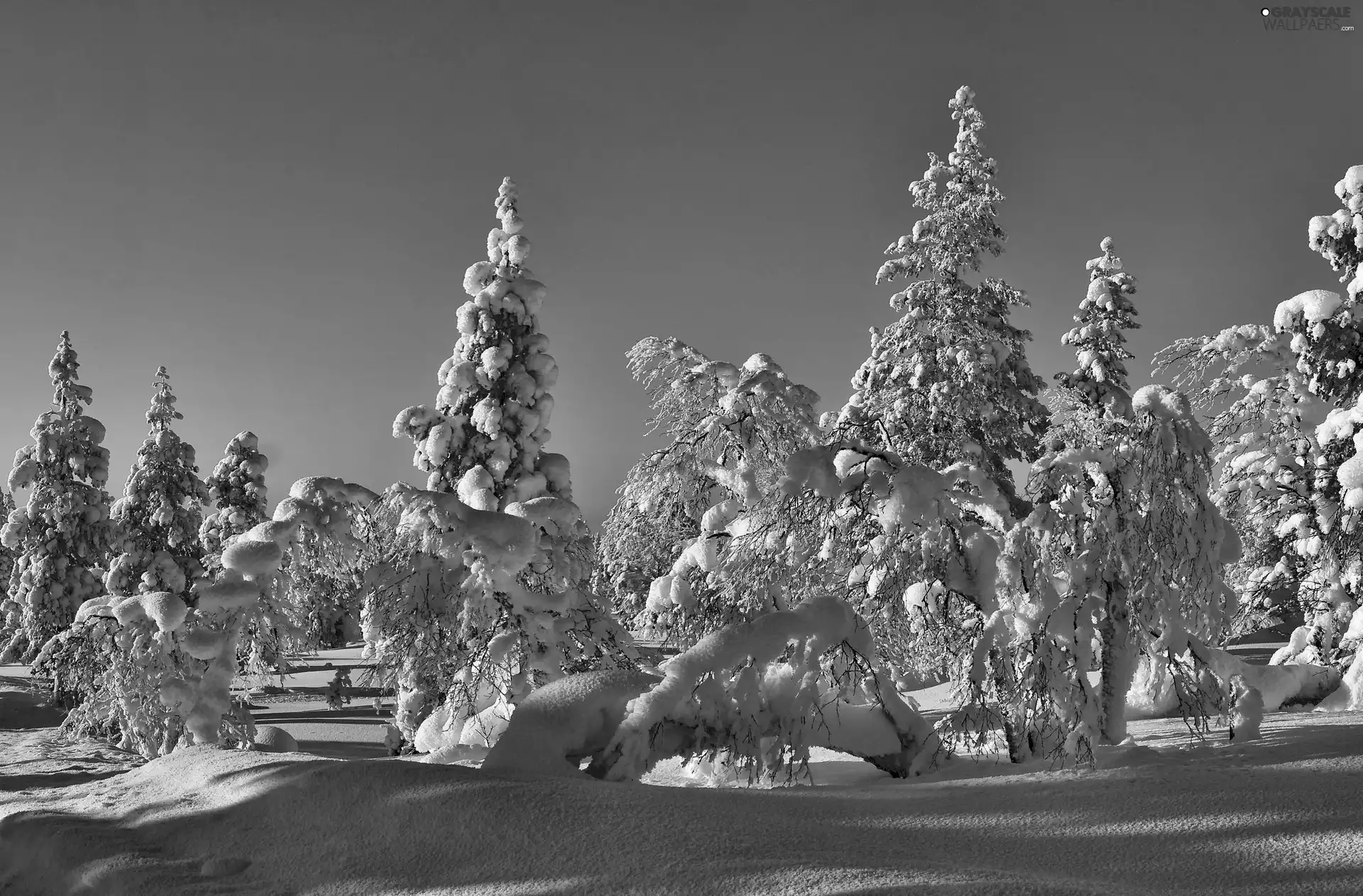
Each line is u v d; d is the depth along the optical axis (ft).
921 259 79.05
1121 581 27.78
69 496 119.65
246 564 35.35
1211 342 61.16
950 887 13.98
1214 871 15.30
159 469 106.93
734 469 40.86
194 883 17.74
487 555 37.37
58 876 19.36
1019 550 27.99
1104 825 17.75
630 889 15.19
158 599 36.22
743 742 25.08
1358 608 58.34
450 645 39.47
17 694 116.06
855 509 29.71
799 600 31.50
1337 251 58.80
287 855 18.53
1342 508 57.00
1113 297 84.84
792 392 40.50
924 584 29.35
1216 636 29.45
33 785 49.14
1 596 165.27
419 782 20.33
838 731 25.89
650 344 42.96
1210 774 20.58
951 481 29.01
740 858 16.01
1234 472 65.77
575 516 41.50
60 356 124.36
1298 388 62.64
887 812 19.02
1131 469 27.91
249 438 127.65
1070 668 26.99
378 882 16.93
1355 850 15.67
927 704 51.24
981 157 80.23
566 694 24.88
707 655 24.84
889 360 77.97
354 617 40.86
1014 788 20.49
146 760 41.73
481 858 17.16
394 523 38.47
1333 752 23.26
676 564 34.94
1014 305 78.89
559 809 18.61
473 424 65.00
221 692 36.86
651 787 20.77
